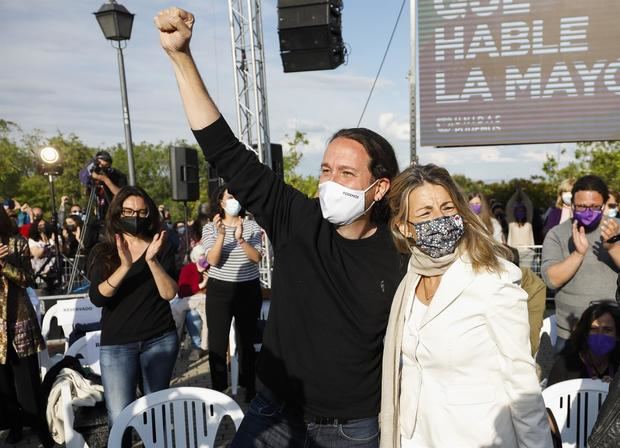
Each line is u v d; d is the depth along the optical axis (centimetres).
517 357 161
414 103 541
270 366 187
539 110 555
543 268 355
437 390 170
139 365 307
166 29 177
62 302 499
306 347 181
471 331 164
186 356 639
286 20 497
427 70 567
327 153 180
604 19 534
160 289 297
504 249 175
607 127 546
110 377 297
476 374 165
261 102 727
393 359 175
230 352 494
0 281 369
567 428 263
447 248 164
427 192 172
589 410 261
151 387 308
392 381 175
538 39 546
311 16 489
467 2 552
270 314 192
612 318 283
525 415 162
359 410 181
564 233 355
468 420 164
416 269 174
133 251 307
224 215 462
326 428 182
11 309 373
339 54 520
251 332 462
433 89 569
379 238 187
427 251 167
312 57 504
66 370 344
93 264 298
